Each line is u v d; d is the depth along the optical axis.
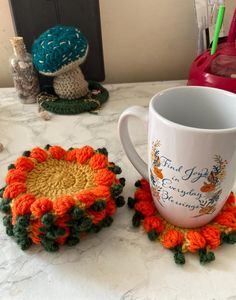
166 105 0.23
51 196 0.23
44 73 0.39
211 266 0.22
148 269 0.22
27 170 0.25
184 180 0.21
